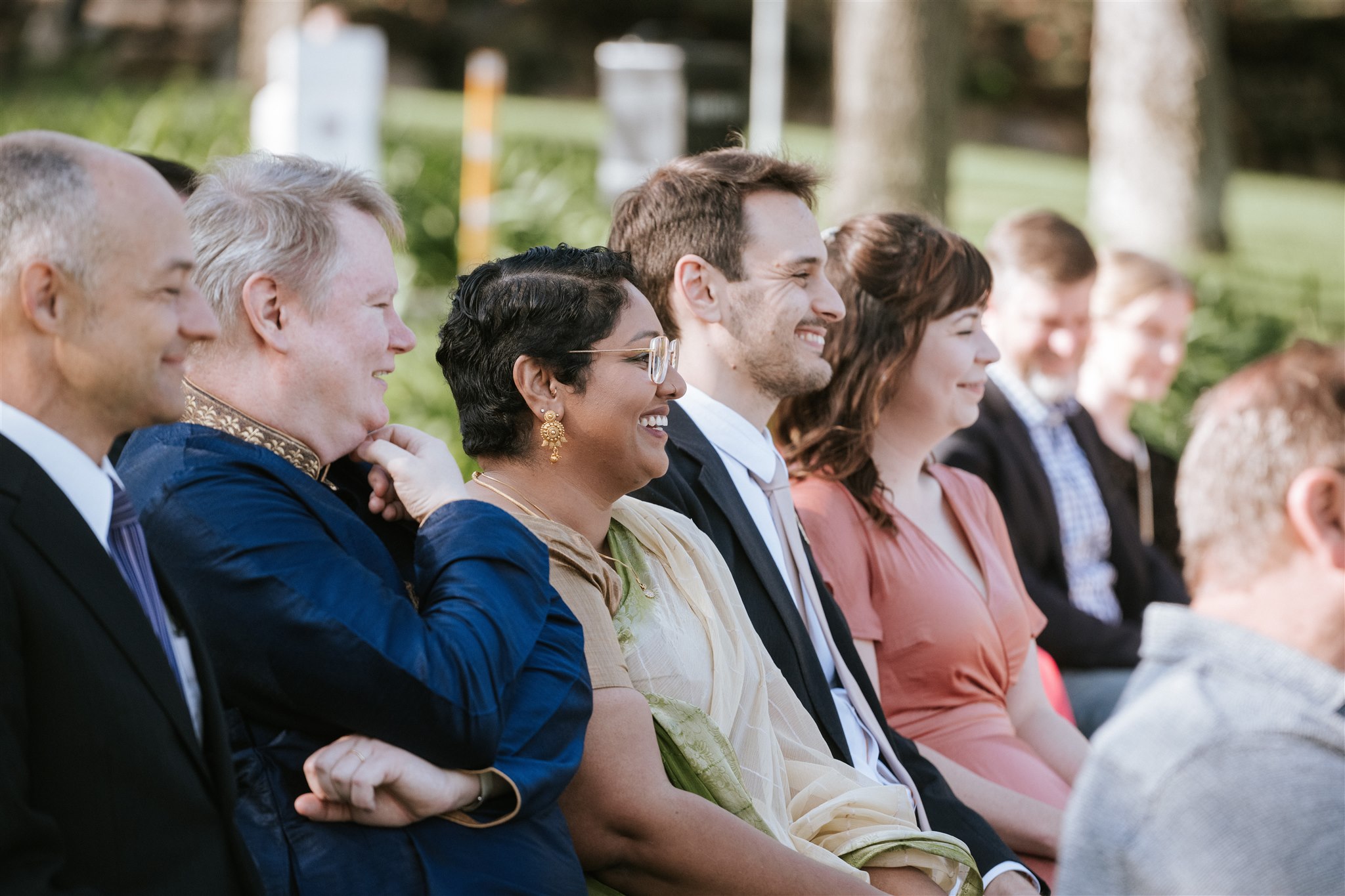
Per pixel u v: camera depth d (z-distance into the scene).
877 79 15.84
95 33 33.22
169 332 2.45
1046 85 39.12
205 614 2.81
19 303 2.36
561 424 3.51
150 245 2.42
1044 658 5.41
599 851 3.26
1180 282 6.82
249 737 2.87
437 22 36.38
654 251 4.55
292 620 2.77
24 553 2.28
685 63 15.27
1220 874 2.10
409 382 8.16
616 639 3.37
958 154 31.77
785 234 4.43
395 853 2.81
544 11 37.69
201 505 2.87
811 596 4.39
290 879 2.77
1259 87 38.84
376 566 3.04
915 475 5.01
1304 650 2.32
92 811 2.32
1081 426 6.36
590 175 16.94
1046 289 6.14
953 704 4.75
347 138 11.71
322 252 3.07
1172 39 22.28
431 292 11.33
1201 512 2.41
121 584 2.40
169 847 2.41
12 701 2.23
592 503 3.59
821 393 4.84
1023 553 5.86
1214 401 2.47
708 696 3.60
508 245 12.34
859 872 3.57
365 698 2.75
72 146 2.40
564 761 3.01
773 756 3.73
